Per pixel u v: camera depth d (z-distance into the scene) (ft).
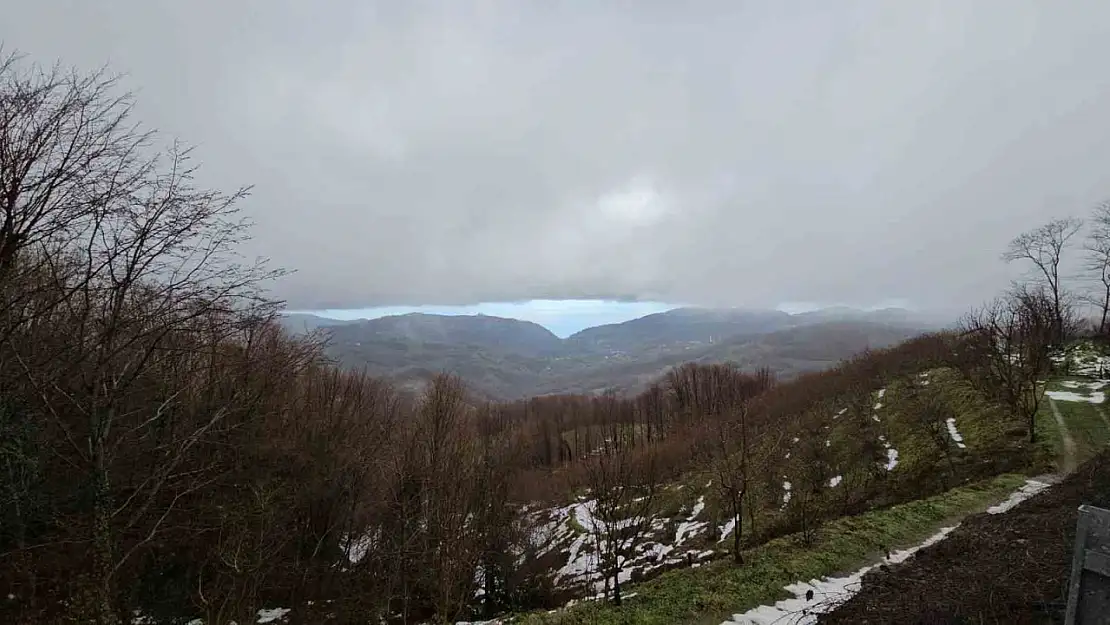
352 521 90.68
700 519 102.22
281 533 71.61
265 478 73.77
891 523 56.13
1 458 43.29
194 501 65.21
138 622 59.52
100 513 42.32
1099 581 19.25
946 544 46.98
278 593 79.41
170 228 41.52
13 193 34.81
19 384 39.60
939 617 32.73
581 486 145.18
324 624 73.10
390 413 111.04
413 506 72.54
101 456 41.93
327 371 106.52
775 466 105.29
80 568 51.55
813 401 172.96
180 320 43.60
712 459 97.86
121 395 42.57
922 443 96.48
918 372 150.20
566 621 42.88
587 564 94.22
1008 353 96.78
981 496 61.36
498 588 87.66
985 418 94.12
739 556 50.72
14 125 35.14
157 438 55.72
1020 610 31.35
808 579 45.11
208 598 60.23
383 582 78.64
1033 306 120.78
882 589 40.24
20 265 38.22
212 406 61.46
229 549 62.34
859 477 93.97
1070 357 129.08
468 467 79.87
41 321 40.40
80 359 39.63
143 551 62.08
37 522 51.16
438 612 56.49
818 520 75.20
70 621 47.26
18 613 48.55
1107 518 19.11
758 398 228.43
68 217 37.65
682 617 39.96
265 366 68.69
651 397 296.10
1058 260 157.17
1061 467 67.51
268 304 60.39
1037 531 44.57
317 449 88.53
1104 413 84.38
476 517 75.77
